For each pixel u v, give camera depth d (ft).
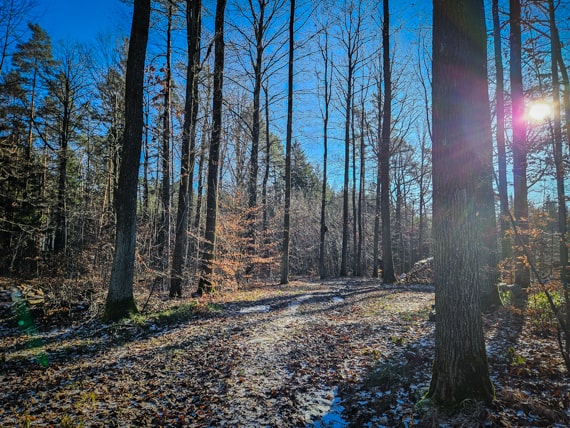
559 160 19.04
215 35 41.96
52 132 80.74
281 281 59.52
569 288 18.13
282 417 13.25
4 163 53.01
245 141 67.31
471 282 12.55
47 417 13.80
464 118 12.76
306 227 118.32
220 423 13.03
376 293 42.86
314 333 24.54
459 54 12.93
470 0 13.01
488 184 25.98
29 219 59.72
